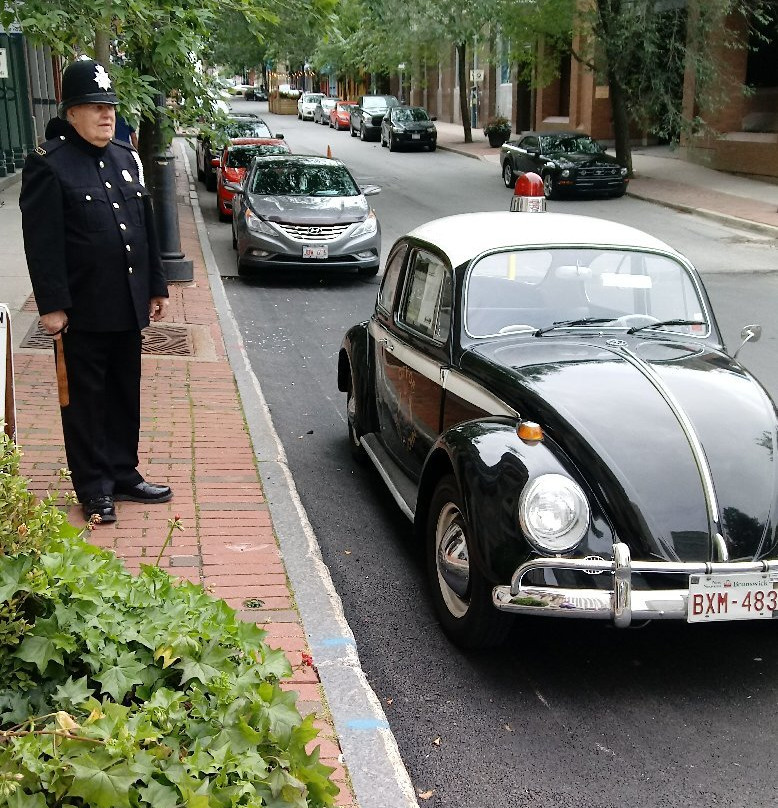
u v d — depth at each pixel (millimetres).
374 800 3291
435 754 3760
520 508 4012
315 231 14156
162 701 2629
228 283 14289
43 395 7746
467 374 5102
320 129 53344
